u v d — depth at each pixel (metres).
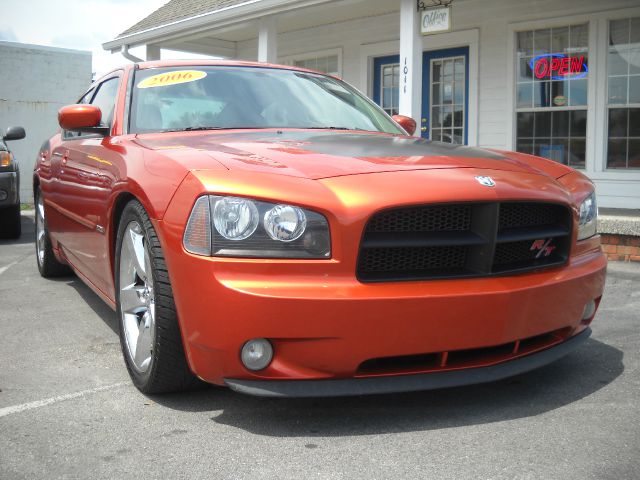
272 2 8.91
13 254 6.97
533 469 2.16
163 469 2.20
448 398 2.79
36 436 2.46
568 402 2.74
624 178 7.80
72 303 4.63
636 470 2.15
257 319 2.31
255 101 3.70
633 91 7.75
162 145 3.04
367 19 10.34
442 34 9.31
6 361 3.36
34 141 14.15
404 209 2.47
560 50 8.26
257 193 2.39
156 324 2.62
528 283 2.60
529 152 8.63
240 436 2.45
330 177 2.52
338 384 2.41
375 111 4.13
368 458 2.26
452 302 2.42
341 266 2.38
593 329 3.87
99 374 3.15
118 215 3.17
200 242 2.40
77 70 14.50
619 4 7.68
